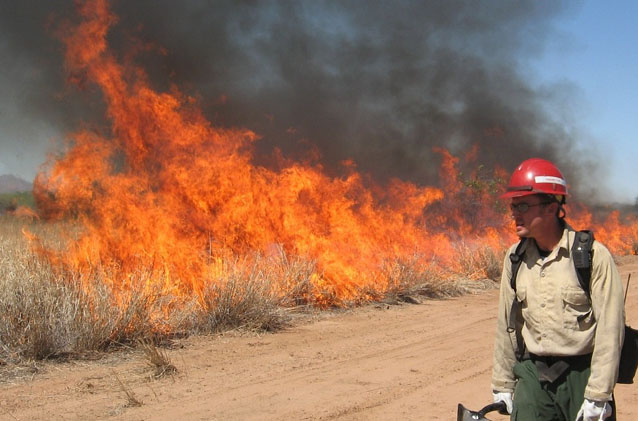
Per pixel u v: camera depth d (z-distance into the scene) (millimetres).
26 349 6230
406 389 5660
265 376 6000
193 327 7816
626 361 2990
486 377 6082
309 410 5051
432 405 5242
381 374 6129
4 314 6426
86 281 7188
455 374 6160
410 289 10711
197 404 5141
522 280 3117
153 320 7367
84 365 6172
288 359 6652
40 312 6477
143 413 4902
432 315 9367
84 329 6551
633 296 11094
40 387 5488
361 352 7012
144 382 5711
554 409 3043
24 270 6992
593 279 2939
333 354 6891
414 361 6637
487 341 7602
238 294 8164
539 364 3068
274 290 8914
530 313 3082
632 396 5648
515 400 3088
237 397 5344
